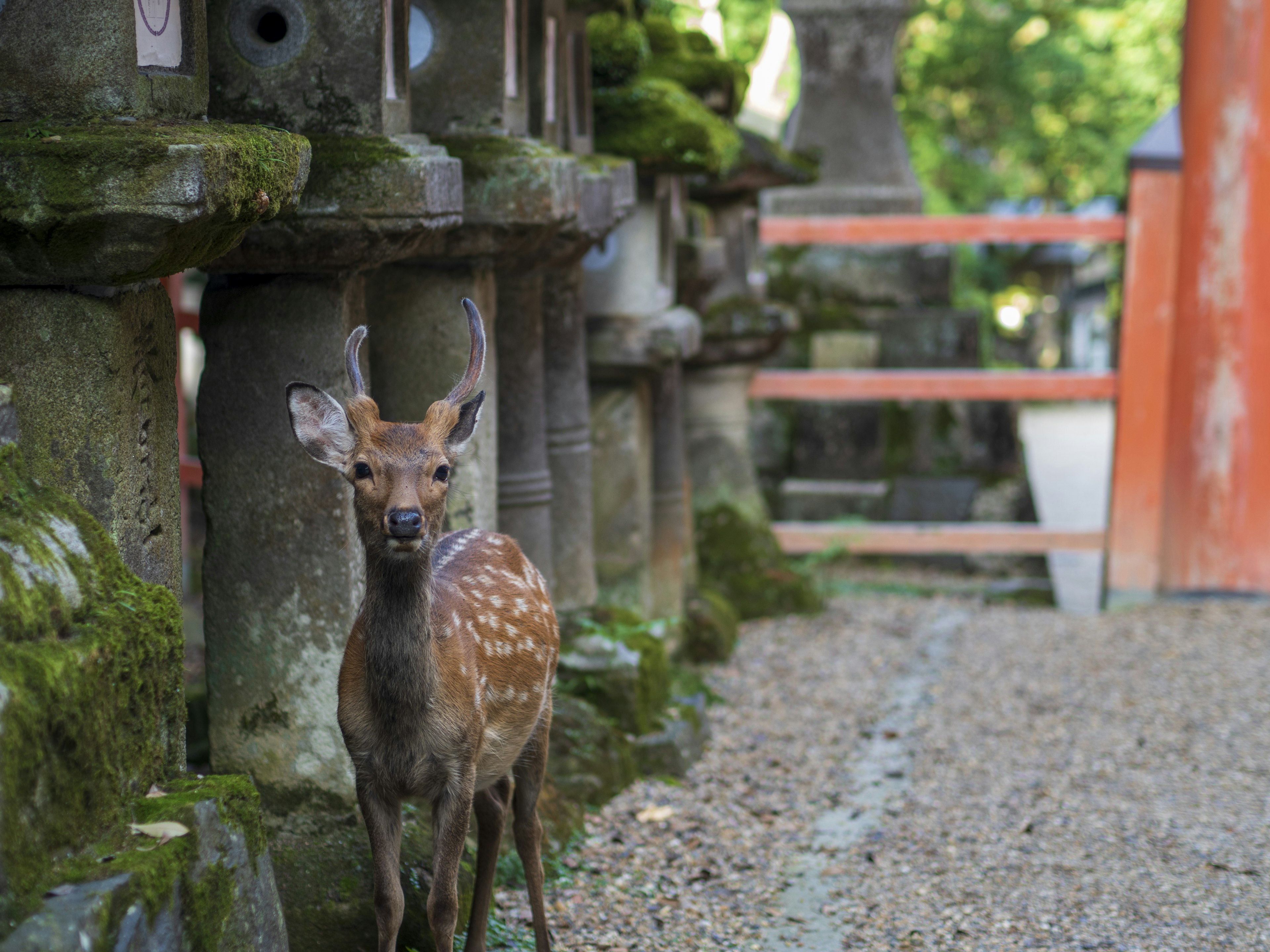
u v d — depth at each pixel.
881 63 9.95
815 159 7.74
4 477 2.57
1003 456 9.18
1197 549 8.16
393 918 2.98
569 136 5.02
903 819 4.73
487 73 4.05
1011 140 17.12
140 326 2.85
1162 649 7.04
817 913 3.95
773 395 8.42
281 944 2.76
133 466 2.82
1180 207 7.95
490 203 3.89
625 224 5.68
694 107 5.62
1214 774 5.12
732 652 6.95
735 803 4.89
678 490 6.57
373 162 3.32
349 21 3.42
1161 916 3.82
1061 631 7.47
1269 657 6.83
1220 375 8.00
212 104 3.48
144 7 2.78
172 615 2.75
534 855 3.53
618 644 5.16
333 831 3.65
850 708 6.13
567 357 5.28
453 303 4.06
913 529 8.28
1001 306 14.75
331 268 3.47
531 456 4.93
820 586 8.47
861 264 9.55
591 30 5.45
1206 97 7.84
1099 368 23.92
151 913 2.35
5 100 2.64
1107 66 16.88
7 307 2.66
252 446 3.59
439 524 2.88
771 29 12.41
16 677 2.28
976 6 16.47
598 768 4.74
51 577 2.50
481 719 3.10
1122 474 8.16
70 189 2.44
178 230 2.52
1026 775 5.17
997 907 3.93
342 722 2.98
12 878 2.20
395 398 4.12
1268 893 3.96
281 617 3.64
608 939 3.73
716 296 7.57
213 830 2.60
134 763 2.61
